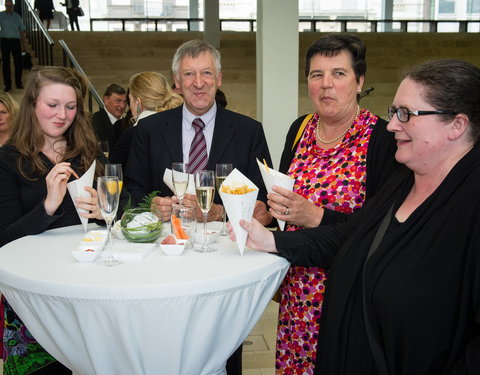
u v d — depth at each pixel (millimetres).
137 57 11273
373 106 9828
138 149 2473
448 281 1233
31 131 2000
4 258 1559
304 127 2074
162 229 1791
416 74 1342
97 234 1700
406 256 1311
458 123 1309
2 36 7902
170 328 1331
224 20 15172
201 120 2406
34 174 1984
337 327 1454
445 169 1357
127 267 1466
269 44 5066
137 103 3490
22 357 1839
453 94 1284
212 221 2104
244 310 1455
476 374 1134
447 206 1283
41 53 8836
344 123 1915
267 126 5172
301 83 10133
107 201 1489
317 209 1774
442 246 1249
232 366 2166
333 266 1541
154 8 16406
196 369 1424
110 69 10781
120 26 16312
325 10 16312
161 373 1383
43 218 1804
